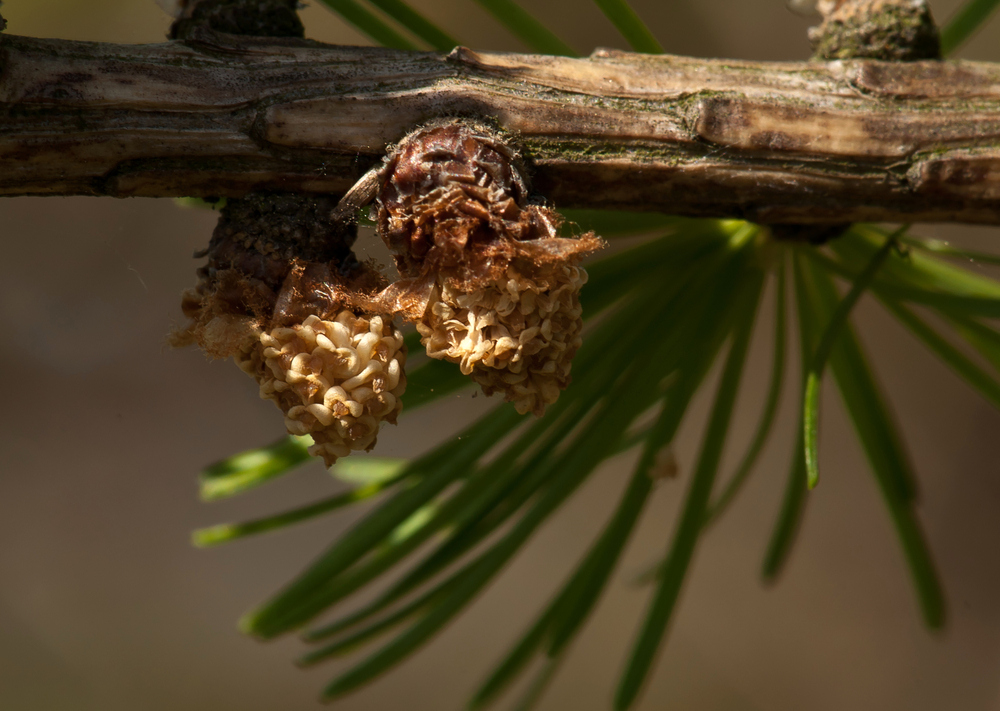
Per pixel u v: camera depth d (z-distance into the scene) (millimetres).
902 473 151
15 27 252
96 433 413
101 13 253
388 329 132
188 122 132
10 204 358
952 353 147
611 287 143
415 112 133
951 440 395
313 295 132
